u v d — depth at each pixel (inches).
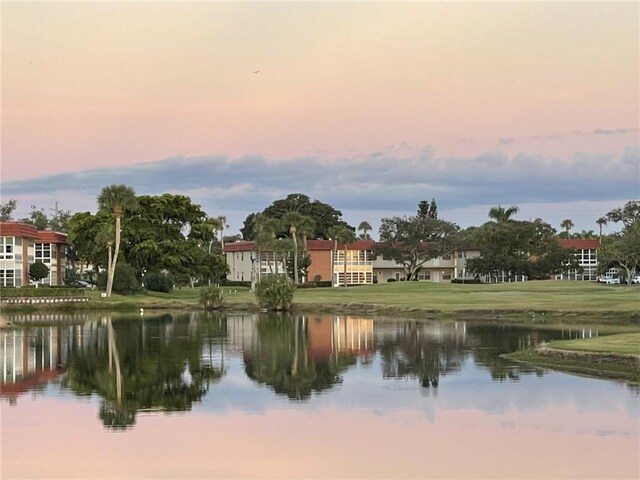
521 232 5482.3
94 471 781.3
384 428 934.4
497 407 1036.5
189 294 4507.9
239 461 809.5
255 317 2938.0
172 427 949.8
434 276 6382.9
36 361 1567.4
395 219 5757.9
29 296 3545.8
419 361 1497.3
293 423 964.0
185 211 4547.2
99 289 4168.3
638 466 781.3
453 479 750.5
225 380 1295.5
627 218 6136.8
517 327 2245.3
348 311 3157.0
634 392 1115.9
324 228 7066.9
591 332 2043.6
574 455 817.5
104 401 1116.5
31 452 845.2
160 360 1568.7
